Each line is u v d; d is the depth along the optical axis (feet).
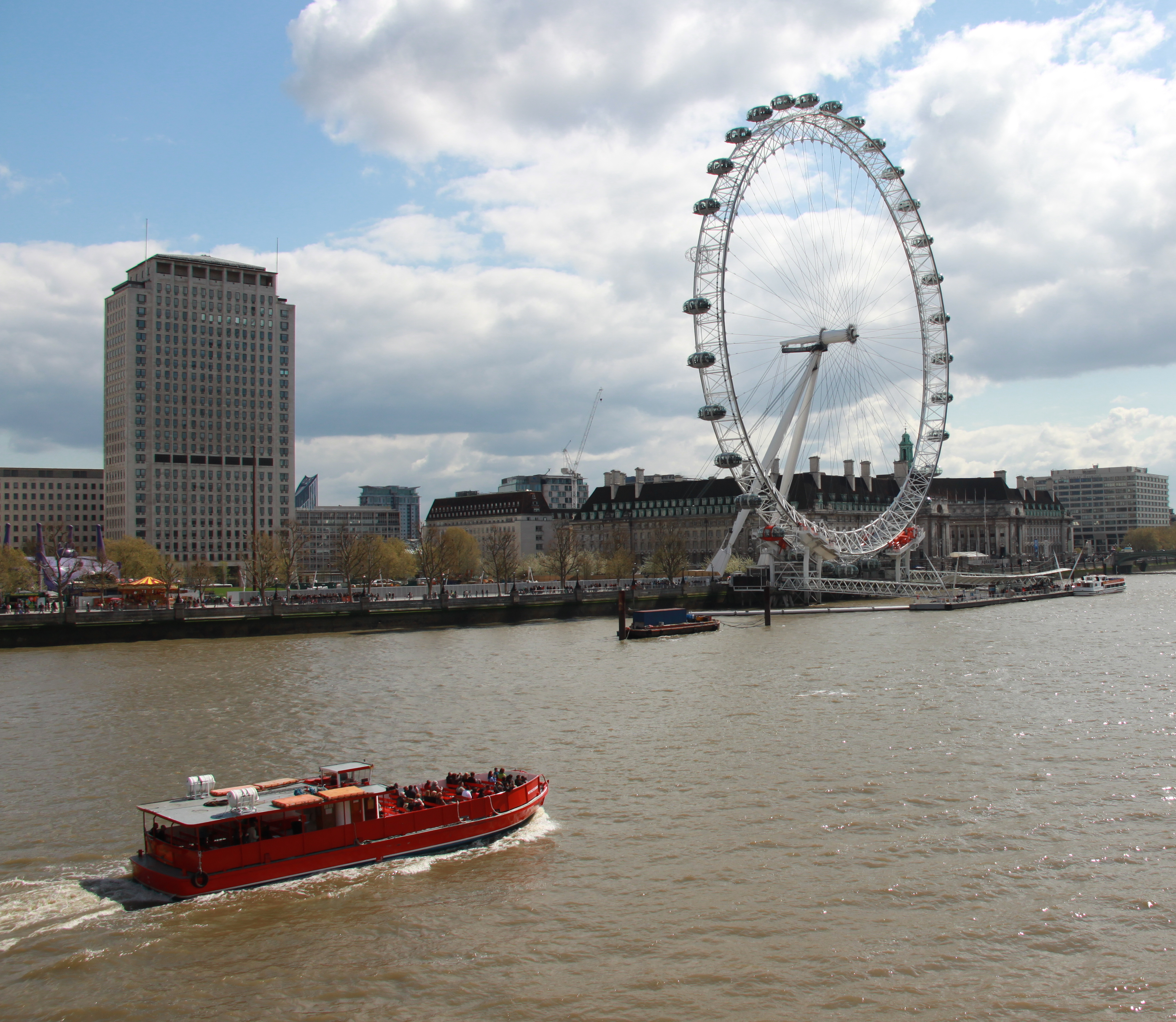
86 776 199.52
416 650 422.41
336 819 151.33
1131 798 175.73
